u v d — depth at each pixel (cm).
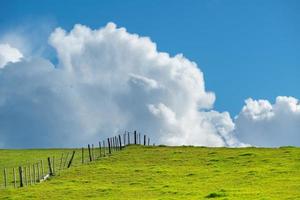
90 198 6141
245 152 9200
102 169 8375
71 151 11756
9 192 6912
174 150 10031
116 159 9381
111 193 6378
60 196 6400
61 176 8025
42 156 11069
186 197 5656
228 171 7469
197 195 5756
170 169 8025
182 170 7875
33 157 10969
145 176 7569
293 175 6694
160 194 6059
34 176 8050
